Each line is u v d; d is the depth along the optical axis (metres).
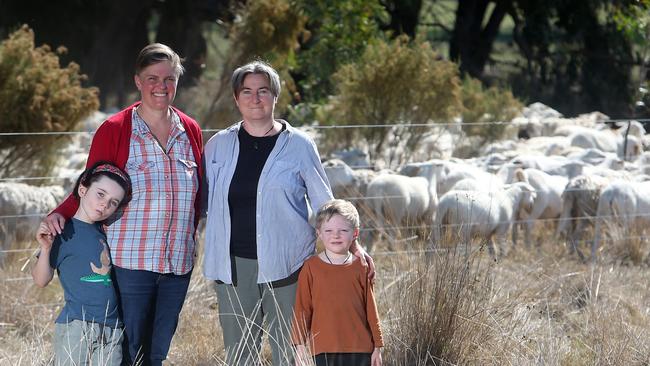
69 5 23.69
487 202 10.46
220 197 5.78
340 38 19.00
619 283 9.01
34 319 7.69
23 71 12.60
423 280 6.83
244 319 5.86
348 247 5.71
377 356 5.76
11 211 10.08
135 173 5.66
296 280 5.87
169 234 5.71
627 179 12.89
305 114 18.06
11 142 12.45
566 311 8.05
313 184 5.87
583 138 16.92
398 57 16.38
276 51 17.89
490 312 6.91
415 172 12.18
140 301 5.69
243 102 5.73
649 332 7.27
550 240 11.25
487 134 17.27
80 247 5.53
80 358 5.47
